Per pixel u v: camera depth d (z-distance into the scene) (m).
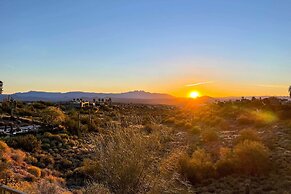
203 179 22.50
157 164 11.79
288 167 22.77
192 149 28.30
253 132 32.41
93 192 11.65
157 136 12.05
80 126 46.97
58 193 18.27
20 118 53.06
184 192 13.09
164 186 11.73
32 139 35.31
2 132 40.62
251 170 23.05
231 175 23.03
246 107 51.34
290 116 39.06
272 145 28.36
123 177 11.41
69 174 26.08
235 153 24.66
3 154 27.19
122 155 11.54
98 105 84.81
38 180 23.08
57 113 50.81
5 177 21.39
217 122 42.81
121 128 12.15
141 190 11.45
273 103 50.97
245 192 18.84
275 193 19.23
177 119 50.50
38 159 31.42
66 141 39.66
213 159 26.84
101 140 12.33
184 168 22.00
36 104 72.25
